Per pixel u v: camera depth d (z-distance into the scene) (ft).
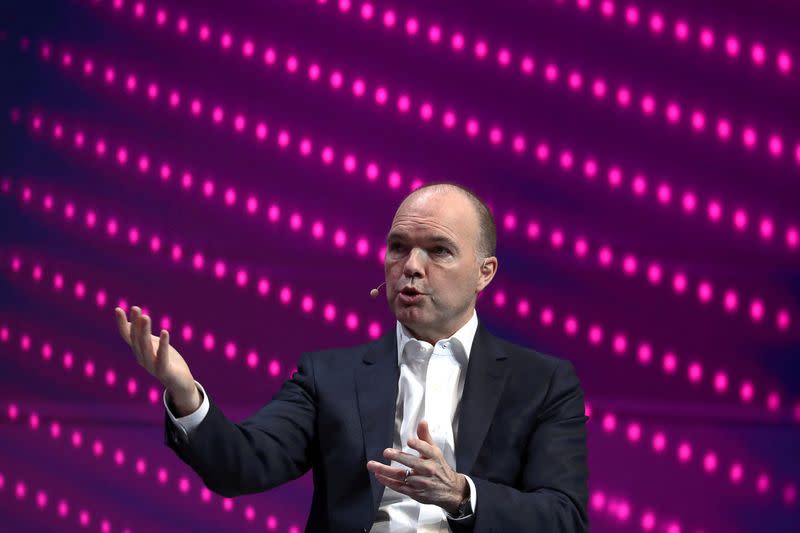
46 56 56.90
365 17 55.83
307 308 54.08
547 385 20.92
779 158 53.42
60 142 56.34
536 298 53.31
